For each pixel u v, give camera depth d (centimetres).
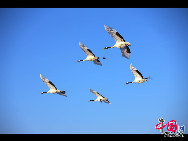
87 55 3281
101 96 3638
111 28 2855
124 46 2909
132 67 2939
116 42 2931
